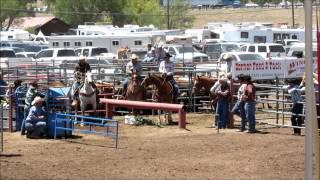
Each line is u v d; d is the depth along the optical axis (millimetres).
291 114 25609
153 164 18766
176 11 122250
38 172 17422
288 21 139500
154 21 121125
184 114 27125
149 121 28516
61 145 22438
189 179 16609
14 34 89312
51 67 37156
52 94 25828
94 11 119812
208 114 32312
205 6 170250
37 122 24188
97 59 47500
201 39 74312
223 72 30750
